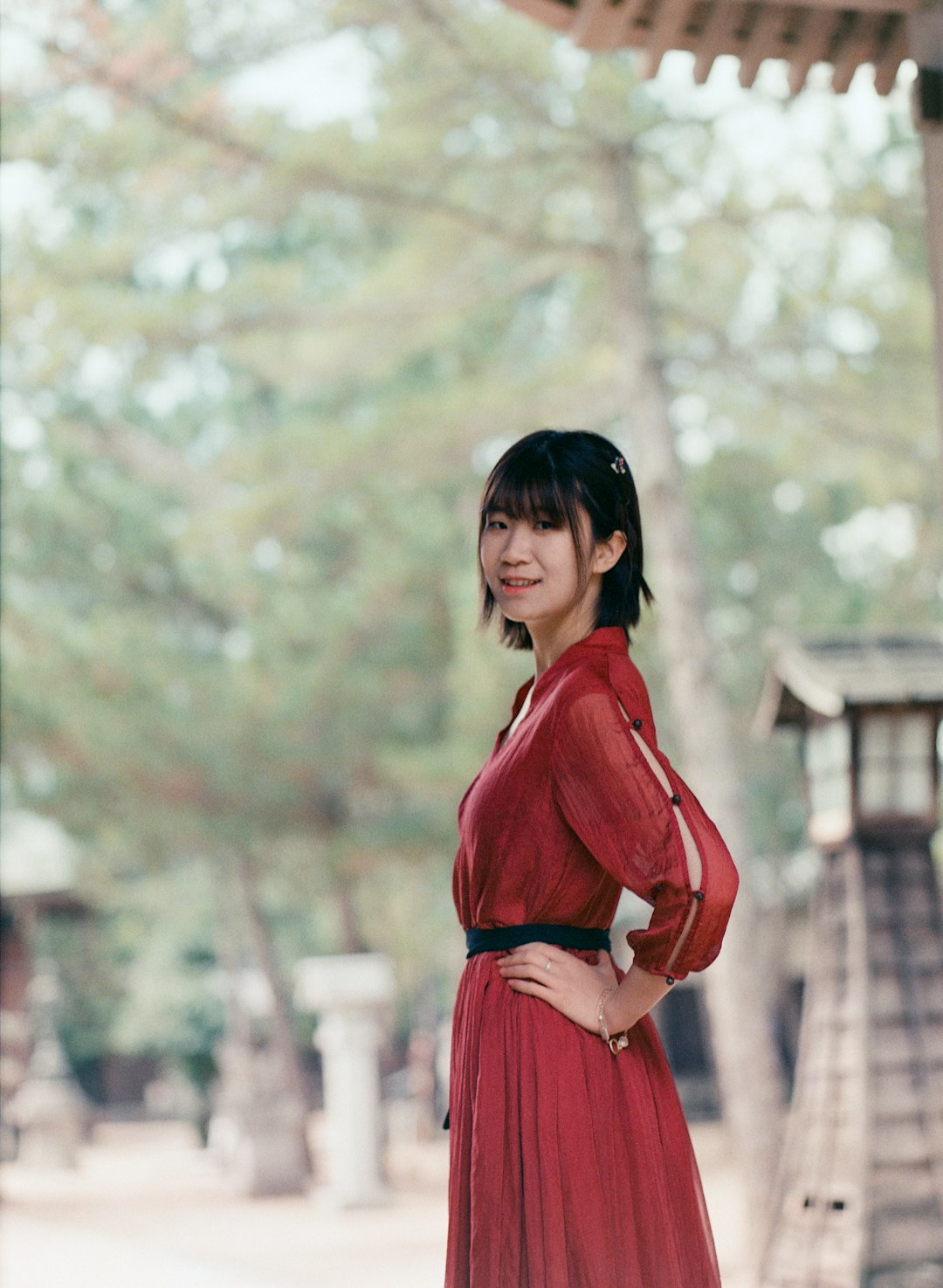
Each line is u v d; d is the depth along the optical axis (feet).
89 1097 104.99
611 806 6.56
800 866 64.85
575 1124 6.61
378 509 42.86
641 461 31.30
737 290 33.58
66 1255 33.24
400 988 73.77
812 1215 16.93
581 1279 6.48
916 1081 16.85
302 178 27.66
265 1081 51.57
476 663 41.32
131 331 30.07
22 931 68.08
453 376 38.78
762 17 12.12
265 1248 35.45
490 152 29.71
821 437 35.06
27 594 45.01
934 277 11.01
